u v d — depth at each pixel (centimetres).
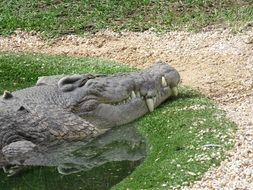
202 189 970
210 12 1878
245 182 977
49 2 2006
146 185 1009
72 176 1102
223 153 1077
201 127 1184
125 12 1917
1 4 2009
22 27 1881
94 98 1225
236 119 1219
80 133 1203
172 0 1950
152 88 1288
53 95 1225
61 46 1780
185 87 1430
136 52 1706
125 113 1256
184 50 1692
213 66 1572
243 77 1481
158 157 1109
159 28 1822
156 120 1251
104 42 1780
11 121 1172
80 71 1545
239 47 1661
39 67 1586
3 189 1069
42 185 1078
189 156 1077
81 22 1883
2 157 1156
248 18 1817
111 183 1063
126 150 1180
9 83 1522
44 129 1180
